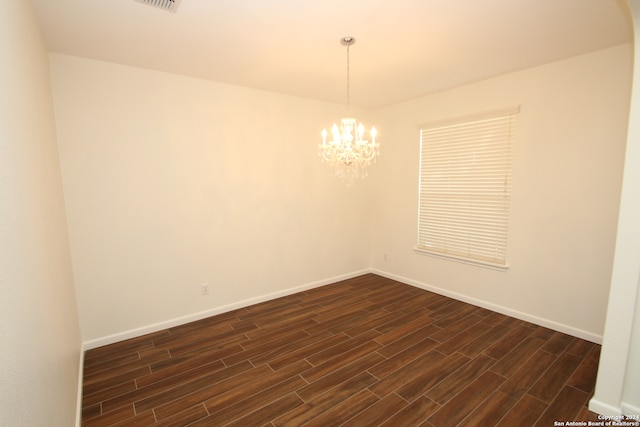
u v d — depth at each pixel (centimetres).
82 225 255
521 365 234
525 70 288
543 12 189
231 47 233
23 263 92
